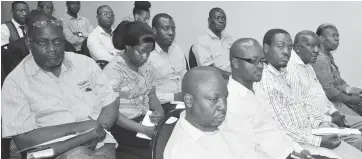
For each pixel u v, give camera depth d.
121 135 2.12
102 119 1.85
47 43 1.60
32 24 1.61
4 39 4.03
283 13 4.62
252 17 4.79
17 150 1.72
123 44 2.16
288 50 2.13
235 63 1.81
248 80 1.80
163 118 1.38
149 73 2.42
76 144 1.59
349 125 2.80
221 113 1.31
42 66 1.71
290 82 2.26
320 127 2.25
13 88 1.62
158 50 2.99
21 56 2.81
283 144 1.82
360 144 2.46
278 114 2.07
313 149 2.04
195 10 5.07
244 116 1.73
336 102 3.06
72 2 5.06
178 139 1.31
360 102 3.24
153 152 1.32
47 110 1.68
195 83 1.30
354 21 4.34
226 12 4.93
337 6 4.38
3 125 1.59
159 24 3.00
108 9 4.32
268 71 2.13
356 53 4.38
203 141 1.35
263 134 1.81
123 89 2.17
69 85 1.77
